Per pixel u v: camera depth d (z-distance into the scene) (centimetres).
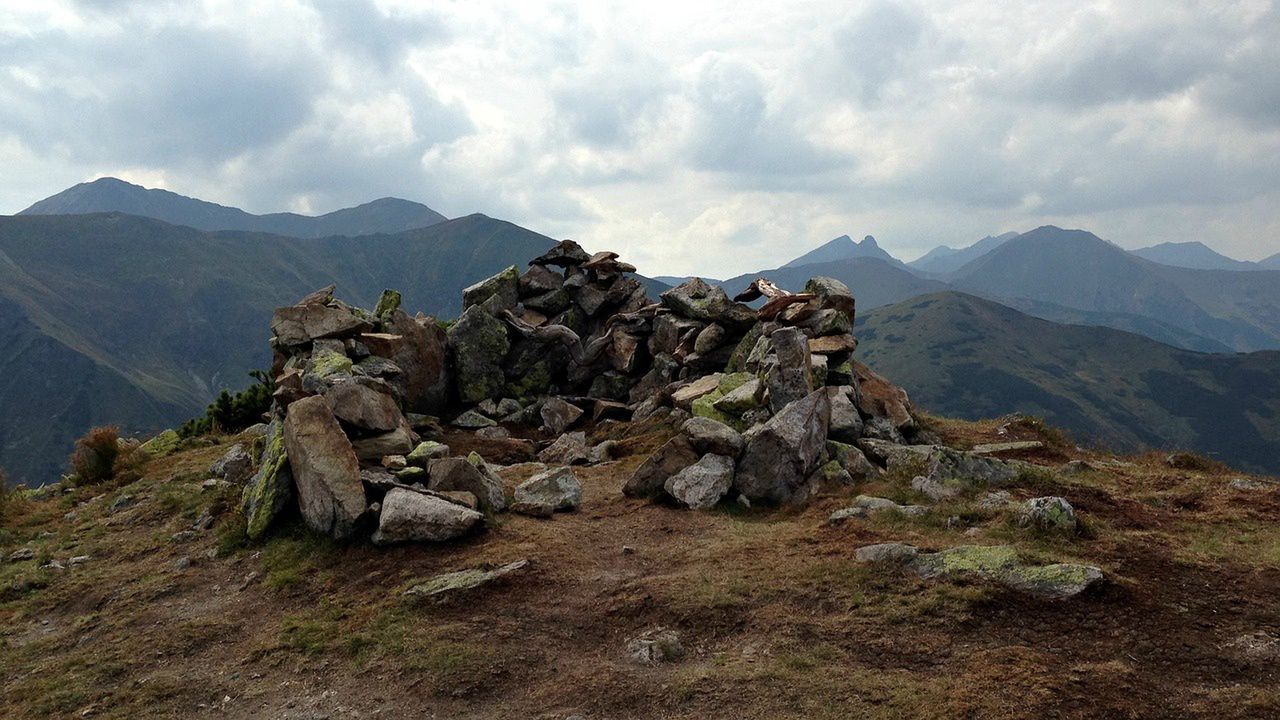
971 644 900
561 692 885
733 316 2706
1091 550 1136
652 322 3123
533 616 1080
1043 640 902
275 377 2545
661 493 1633
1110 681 798
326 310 2458
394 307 2864
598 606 1101
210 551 1486
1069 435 2358
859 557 1159
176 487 1969
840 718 772
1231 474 1786
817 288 2539
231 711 918
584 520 1536
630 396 2947
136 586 1355
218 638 1133
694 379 2697
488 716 851
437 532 1337
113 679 1022
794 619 996
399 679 940
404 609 1116
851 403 2048
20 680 1045
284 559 1385
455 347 2920
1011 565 1041
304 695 937
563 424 2711
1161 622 925
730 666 896
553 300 3297
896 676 845
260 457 1825
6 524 1825
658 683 883
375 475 1471
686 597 1080
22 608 1311
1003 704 760
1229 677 811
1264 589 999
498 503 1565
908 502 1466
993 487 1518
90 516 1842
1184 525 1292
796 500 1579
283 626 1126
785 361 1983
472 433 2645
